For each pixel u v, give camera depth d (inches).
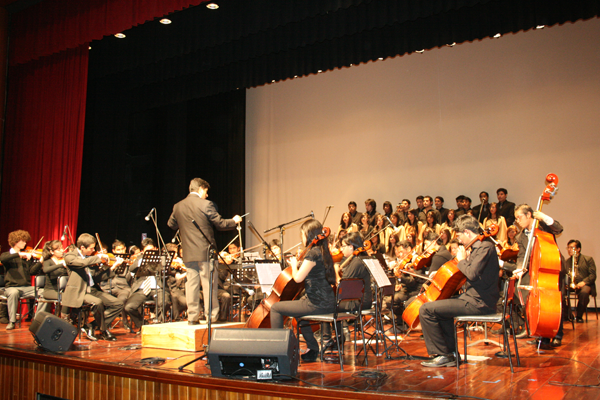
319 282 127.7
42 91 316.8
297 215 358.9
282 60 299.6
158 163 381.1
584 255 259.8
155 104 346.6
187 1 227.9
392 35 264.4
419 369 122.3
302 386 101.8
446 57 318.0
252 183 378.3
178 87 335.9
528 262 154.3
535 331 130.6
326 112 354.9
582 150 277.0
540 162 286.7
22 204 317.7
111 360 130.8
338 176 346.3
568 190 278.8
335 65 281.7
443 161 313.3
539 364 127.3
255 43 280.8
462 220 130.9
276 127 372.8
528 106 292.0
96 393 127.6
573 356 138.3
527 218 157.4
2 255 227.1
